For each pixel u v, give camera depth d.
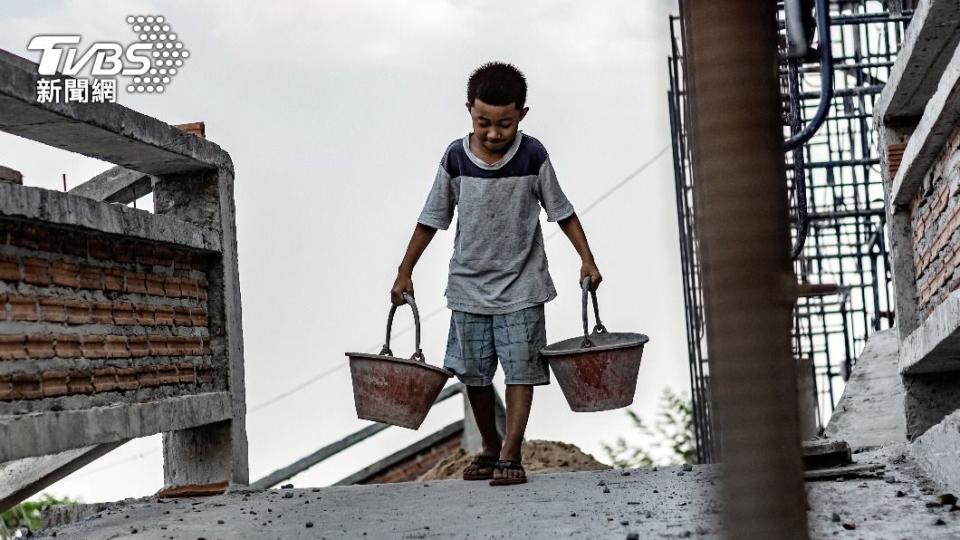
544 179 6.16
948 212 5.88
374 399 6.00
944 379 6.96
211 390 6.91
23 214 5.03
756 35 1.58
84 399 5.68
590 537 4.23
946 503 4.55
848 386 9.07
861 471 5.50
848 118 9.19
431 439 13.79
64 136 5.89
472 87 5.98
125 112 5.94
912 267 7.01
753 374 1.58
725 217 1.58
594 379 5.77
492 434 6.40
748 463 1.59
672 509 4.73
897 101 6.80
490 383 6.33
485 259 6.14
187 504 6.12
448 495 5.72
